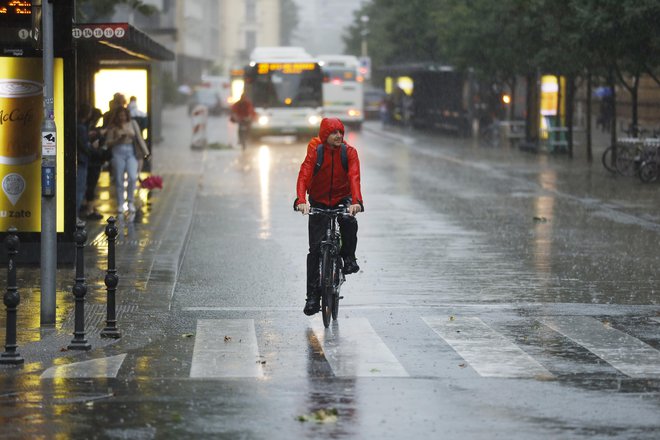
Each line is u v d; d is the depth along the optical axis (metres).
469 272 40.91
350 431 20.47
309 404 22.53
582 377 25.09
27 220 40.75
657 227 54.12
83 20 65.50
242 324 31.55
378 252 45.81
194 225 55.03
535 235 51.22
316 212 31.41
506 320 32.16
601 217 58.25
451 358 27.09
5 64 39.66
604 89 141.62
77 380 24.89
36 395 23.42
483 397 23.14
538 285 38.19
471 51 119.38
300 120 129.62
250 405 22.47
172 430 20.56
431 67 154.00
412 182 78.94
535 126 111.50
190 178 79.38
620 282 38.88
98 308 33.47
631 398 23.06
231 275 40.31
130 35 50.09
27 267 40.81
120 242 47.12
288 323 31.70
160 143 126.12
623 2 72.69
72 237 40.44
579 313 33.34
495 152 113.19
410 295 36.28
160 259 42.50
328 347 28.36
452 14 122.81
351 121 169.50
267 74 130.00
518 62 109.19
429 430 20.55
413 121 164.62
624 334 30.19
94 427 20.80
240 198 67.69
